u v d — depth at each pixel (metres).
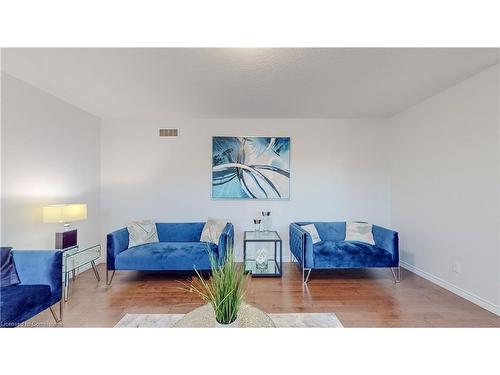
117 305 2.61
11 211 2.63
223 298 1.37
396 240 3.35
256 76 2.64
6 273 2.07
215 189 4.19
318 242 3.71
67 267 2.83
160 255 3.27
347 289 3.05
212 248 3.36
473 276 2.69
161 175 4.20
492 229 2.49
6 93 2.58
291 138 4.25
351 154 4.27
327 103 3.50
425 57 2.28
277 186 4.22
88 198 3.86
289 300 2.73
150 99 3.31
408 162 3.77
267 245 4.26
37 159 2.96
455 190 2.92
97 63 2.37
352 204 4.27
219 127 4.21
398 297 2.82
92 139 3.96
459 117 2.86
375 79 2.73
